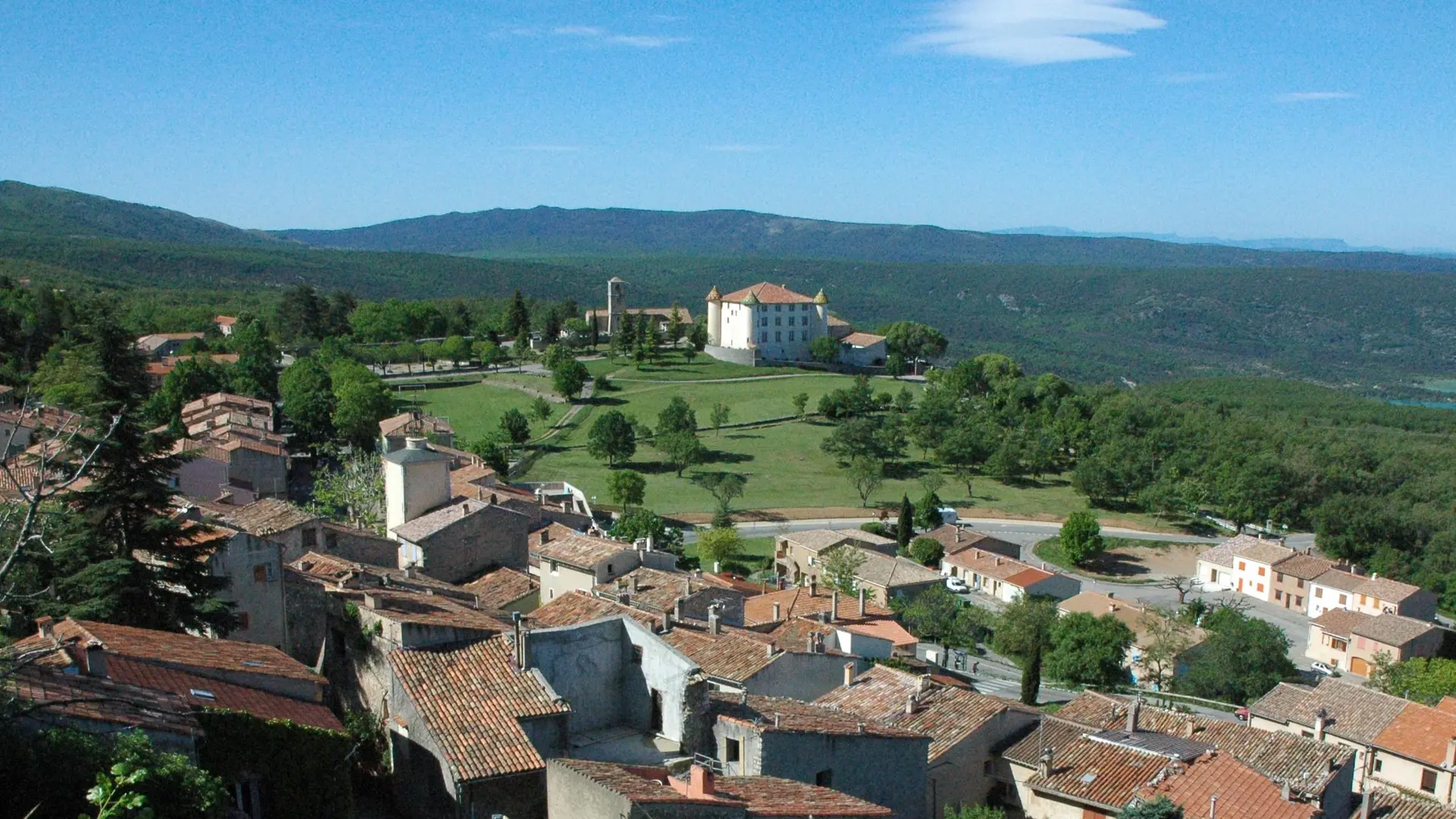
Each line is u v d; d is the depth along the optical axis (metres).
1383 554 166.88
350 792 32.25
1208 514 197.12
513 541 77.12
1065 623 101.94
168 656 33.62
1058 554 169.25
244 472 113.31
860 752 38.12
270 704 33.00
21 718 25.52
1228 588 156.50
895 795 39.69
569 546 72.38
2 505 27.03
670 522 162.12
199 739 29.16
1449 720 65.12
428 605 45.47
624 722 39.12
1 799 23.62
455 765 31.91
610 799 26.83
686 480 187.62
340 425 163.12
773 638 53.94
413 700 34.69
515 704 34.97
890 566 126.19
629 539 123.06
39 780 23.84
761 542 154.88
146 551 46.75
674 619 54.19
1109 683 96.62
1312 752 47.97
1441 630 119.94
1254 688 94.19
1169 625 106.00
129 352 72.12
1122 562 169.12
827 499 183.88
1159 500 187.38
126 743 25.47
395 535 78.56
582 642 38.22
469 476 105.19
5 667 27.06
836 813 30.27
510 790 32.31
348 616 42.03
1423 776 62.34
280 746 30.78
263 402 170.00
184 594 46.00
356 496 104.31
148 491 45.97
